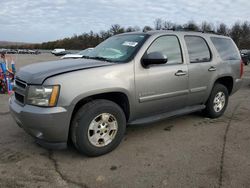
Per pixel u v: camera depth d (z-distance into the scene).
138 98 4.05
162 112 4.61
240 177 3.24
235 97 8.32
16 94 3.83
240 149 4.07
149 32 4.50
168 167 3.48
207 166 3.51
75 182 3.12
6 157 3.72
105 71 3.69
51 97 3.31
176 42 4.70
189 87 4.79
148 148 4.08
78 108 3.67
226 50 5.74
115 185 3.06
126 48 4.24
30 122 3.37
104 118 3.71
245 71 19.05
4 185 3.02
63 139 3.46
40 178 3.19
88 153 3.65
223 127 5.12
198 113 5.98
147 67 4.12
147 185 3.06
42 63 4.08
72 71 3.49
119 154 3.86
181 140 4.42
